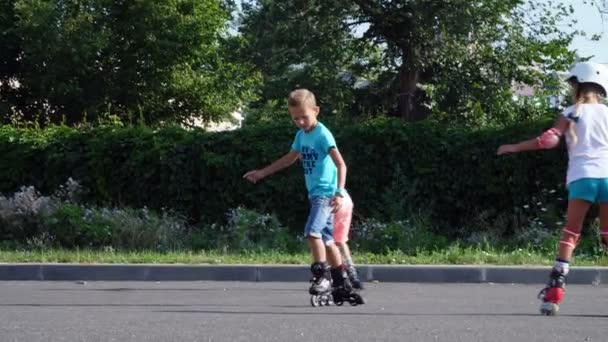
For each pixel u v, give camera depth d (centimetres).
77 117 4231
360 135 2011
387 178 2006
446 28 3316
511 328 941
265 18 3538
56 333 919
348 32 3606
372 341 866
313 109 1077
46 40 3988
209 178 2038
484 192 1978
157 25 4153
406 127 1995
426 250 1777
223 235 1922
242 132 2030
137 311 1104
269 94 3622
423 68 3553
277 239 1877
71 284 1512
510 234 1956
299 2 3525
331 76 3556
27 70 4197
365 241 1852
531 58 3491
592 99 991
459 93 3466
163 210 2041
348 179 2005
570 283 1529
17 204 1958
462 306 1166
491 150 1967
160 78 4231
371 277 1552
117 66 4203
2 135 2102
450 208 2002
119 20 4156
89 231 1894
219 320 1005
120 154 2058
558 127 977
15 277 1583
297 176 2008
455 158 1984
